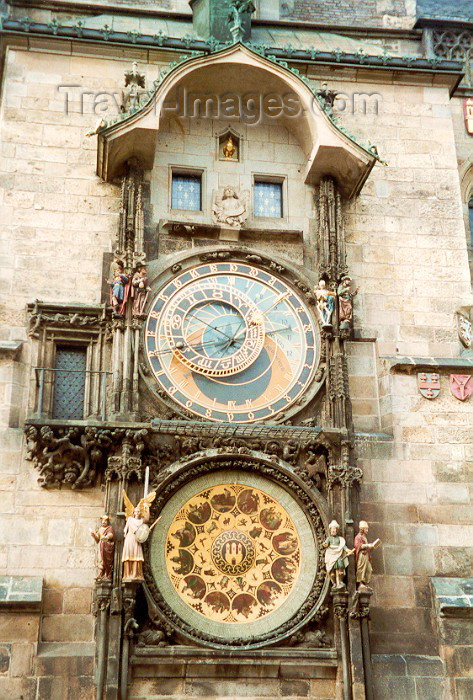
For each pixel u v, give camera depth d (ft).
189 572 82.33
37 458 84.12
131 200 92.79
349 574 82.43
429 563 85.92
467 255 101.19
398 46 112.98
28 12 108.06
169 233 93.50
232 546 83.15
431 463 88.89
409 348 93.91
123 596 78.69
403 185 99.76
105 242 93.09
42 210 93.20
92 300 91.04
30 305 89.40
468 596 84.07
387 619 83.87
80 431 83.35
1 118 95.81
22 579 81.15
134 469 82.38
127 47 99.40
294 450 85.61
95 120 97.19
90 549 83.10
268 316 91.71
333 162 95.71
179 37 104.42
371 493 87.56
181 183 96.68
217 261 92.84
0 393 86.33
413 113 102.63
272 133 99.25
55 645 79.92
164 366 88.53
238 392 88.84
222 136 98.32
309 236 96.07
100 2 111.24
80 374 89.35
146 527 79.51
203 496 84.43
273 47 102.06
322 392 89.66
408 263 96.89
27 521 83.15
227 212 94.84
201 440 84.84
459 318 95.50
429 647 83.30
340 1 116.06
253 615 81.82
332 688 80.64
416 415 90.22
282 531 84.43
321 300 91.30
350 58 102.17
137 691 78.54
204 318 90.79
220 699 79.25
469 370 92.02
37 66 97.91
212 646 79.61
